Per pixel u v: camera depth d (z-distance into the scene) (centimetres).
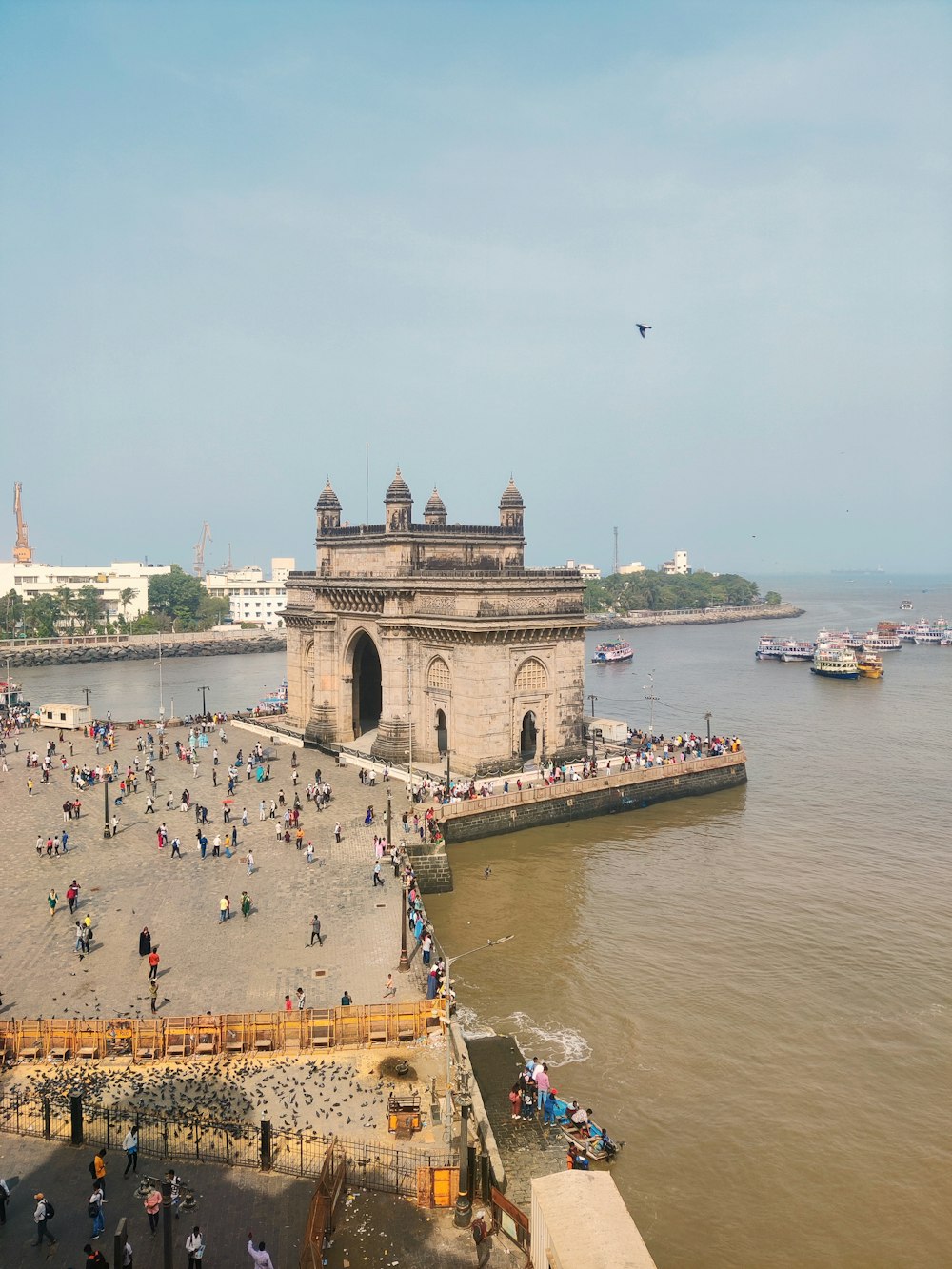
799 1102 3869
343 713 9544
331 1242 2692
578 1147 3428
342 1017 3722
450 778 7862
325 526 9944
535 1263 2419
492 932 5475
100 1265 2428
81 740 9925
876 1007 4625
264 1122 2970
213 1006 4000
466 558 9194
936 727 12162
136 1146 2942
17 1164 2964
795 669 18825
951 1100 3900
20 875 5669
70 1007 3962
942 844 7144
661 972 4972
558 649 8338
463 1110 2934
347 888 5488
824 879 6384
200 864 5894
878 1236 3159
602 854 6862
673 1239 3127
